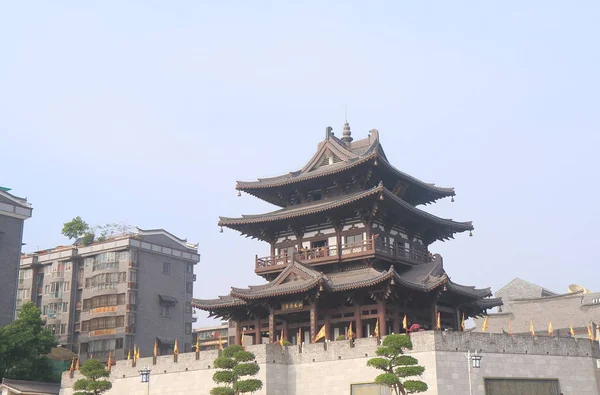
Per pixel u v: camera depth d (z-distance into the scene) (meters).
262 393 66.25
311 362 67.62
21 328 96.56
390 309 74.56
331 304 76.81
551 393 65.38
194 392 71.44
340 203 77.88
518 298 120.00
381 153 85.81
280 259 83.44
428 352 62.00
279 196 88.94
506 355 64.62
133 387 76.00
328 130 88.62
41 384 89.75
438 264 80.38
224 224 84.62
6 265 110.69
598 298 112.19
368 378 63.97
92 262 141.88
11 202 113.56
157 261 142.62
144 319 136.25
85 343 136.38
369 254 77.19
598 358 69.25
